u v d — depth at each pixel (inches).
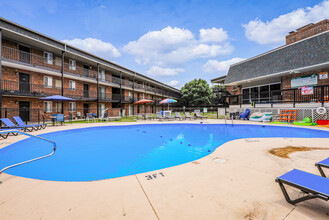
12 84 528.1
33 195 83.9
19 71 546.0
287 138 237.8
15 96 522.3
